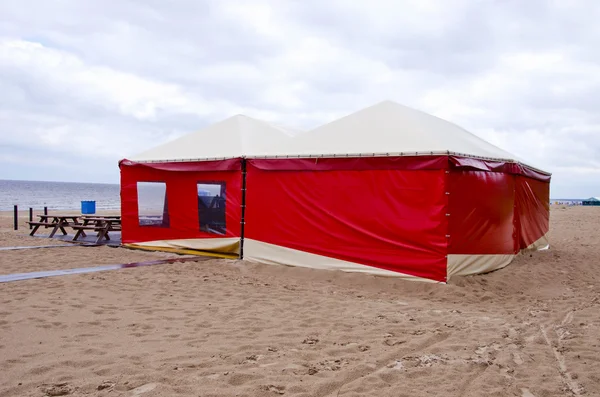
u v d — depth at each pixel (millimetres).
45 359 3879
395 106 9492
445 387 3578
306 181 8617
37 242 11938
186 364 3838
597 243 14281
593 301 6820
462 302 6609
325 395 3371
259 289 7062
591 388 3627
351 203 8141
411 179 7590
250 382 3516
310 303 6238
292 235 8758
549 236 16500
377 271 7840
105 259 9391
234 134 10586
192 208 10117
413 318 5598
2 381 3416
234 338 4648
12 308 5531
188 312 5609
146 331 4809
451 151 7289
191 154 10305
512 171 9320
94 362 3830
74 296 6234
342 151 8273
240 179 9391
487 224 8383
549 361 4238
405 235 7617
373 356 4211
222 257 9578
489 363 4145
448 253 7316
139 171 10852
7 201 55281
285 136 11055
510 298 6980
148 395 3223
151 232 10688
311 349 4383
